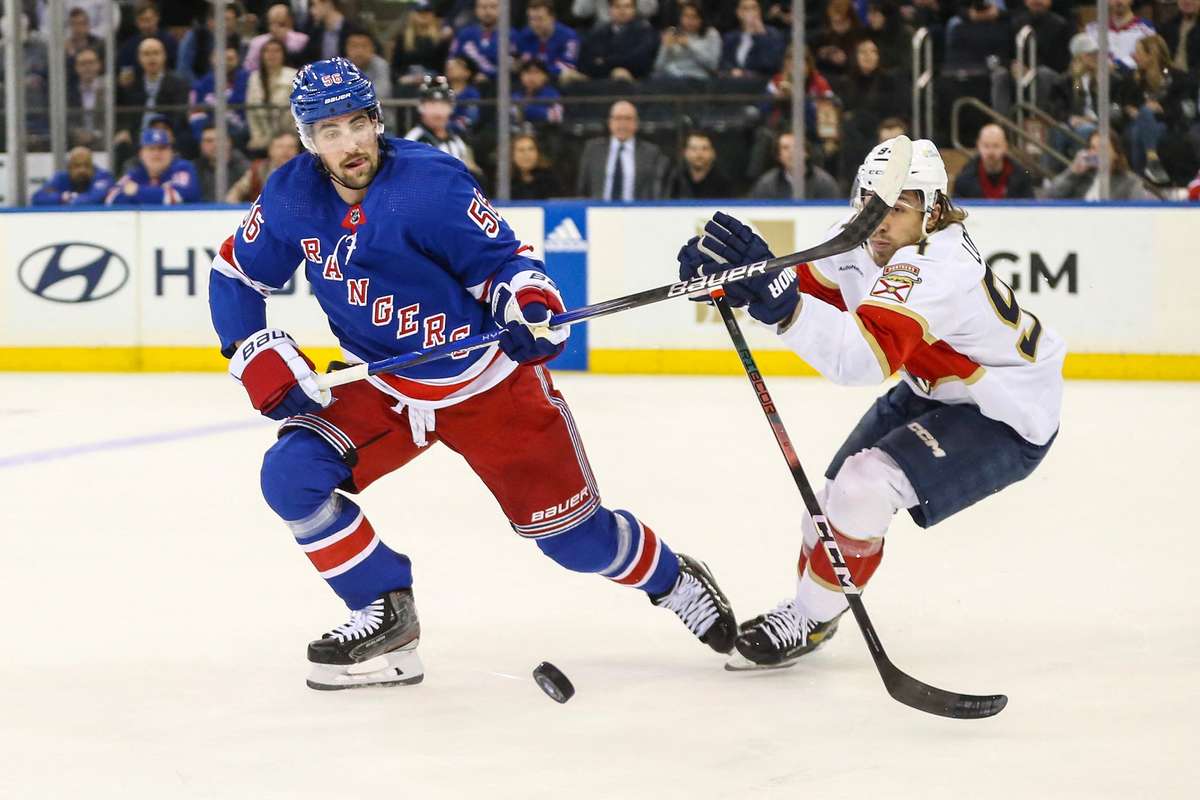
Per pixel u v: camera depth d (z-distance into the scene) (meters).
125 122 13.16
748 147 12.44
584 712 4.13
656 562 4.51
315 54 12.93
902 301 4.07
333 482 4.26
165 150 12.88
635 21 12.98
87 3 12.98
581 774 3.64
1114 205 11.68
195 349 12.51
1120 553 6.12
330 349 12.28
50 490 7.65
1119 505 7.11
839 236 3.95
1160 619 5.09
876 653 4.02
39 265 12.67
